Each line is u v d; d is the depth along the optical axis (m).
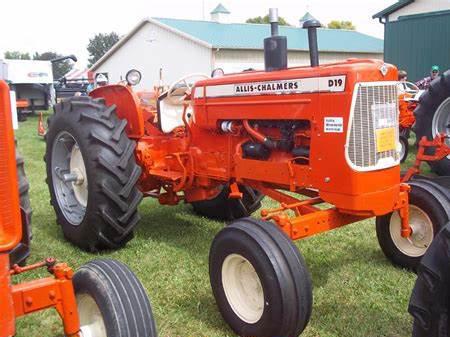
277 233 3.12
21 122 19.64
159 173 4.77
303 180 3.52
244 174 3.97
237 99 3.88
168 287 3.91
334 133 3.26
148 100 5.70
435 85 7.04
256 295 3.21
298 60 29.20
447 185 4.42
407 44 16.97
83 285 2.60
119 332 2.42
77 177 4.78
